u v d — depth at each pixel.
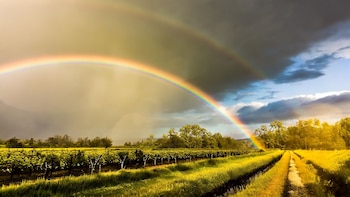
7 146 72.50
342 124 108.00
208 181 24.30
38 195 16.64
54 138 105.38
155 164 51.84
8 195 15.49
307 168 41.97
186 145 141.75
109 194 18.70
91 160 34.41
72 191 18.98
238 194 20.03
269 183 25.12
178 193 18.66
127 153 43.00
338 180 24.12
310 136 136.75
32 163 27.30
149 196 17.56
